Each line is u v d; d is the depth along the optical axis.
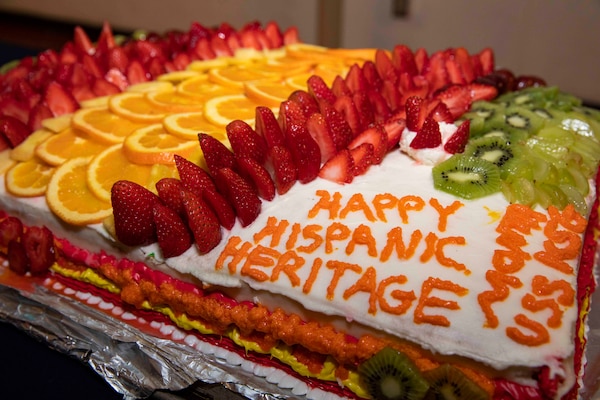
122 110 0.42
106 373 0.31
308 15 0.88
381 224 0.30
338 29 0.88
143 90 0.46
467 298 0.26
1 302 0.37
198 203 0.30
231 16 0.94
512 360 0.24
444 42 0.82
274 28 0.59
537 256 0.28
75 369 0.33
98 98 0.46
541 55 0.77
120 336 0.33
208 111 0.40
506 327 0.25
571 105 0.44
